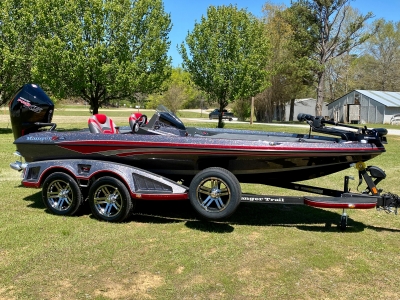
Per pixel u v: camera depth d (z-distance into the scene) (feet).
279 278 12.34
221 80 67.92
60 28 59.62
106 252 13.99
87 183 17.67
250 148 15.72
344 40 120.57
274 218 18.54
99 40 60.03
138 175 16.67
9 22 61.21
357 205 15.42
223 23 69.21
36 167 18.37
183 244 14.87
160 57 65.36
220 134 20.84
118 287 11.62
